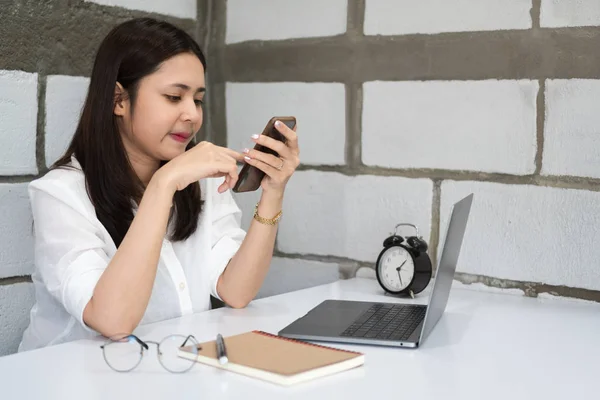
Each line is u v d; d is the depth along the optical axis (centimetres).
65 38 206
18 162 197
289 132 171
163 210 154
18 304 199
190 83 174
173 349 138
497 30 202
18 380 120
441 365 134
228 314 172
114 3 219
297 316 170
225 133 252
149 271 151
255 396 114
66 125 208
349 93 227
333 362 126
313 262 237
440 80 211
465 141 209
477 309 184
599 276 193
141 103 173
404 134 218
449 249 154
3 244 195
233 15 247
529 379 127
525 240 202
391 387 120
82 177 173
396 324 158
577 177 194
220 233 197
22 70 196
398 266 197
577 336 158
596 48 190
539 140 199
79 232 161
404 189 219
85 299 152
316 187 235
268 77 242
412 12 214
